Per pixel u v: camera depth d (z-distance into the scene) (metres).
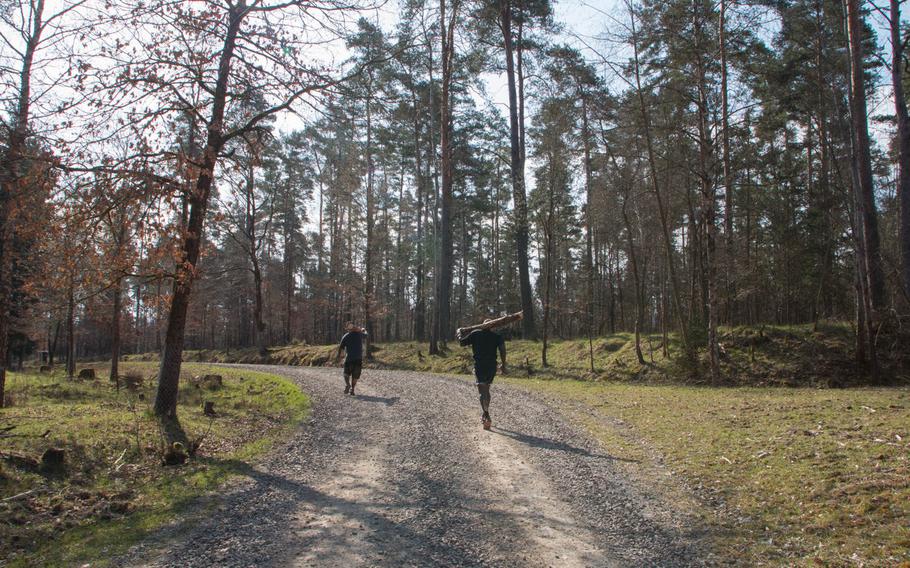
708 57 18.12
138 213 8.91
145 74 9.25
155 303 9.89
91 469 6.78
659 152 21.83
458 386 16.27
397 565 4.16
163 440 8.36
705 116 17.95
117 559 4.35
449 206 27.52
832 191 19.62
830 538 4.35
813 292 20.20
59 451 6.61
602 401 12.78
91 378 20.72
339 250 40.78
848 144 18.64
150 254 9.02
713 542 4.54
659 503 5.57
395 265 46.91
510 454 7.68
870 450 6.17
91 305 10.42
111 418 9.34
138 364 34.78
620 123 20.91
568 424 9.95
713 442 7.72
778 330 19.34
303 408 12.17
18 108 8.66
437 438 8.78
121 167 8.74
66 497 5.84
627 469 6.85
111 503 5.71
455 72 27.80
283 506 5.66
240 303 49.62
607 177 22.31
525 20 27.89
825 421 7.99
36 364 38.75
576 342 24.59
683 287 33.66
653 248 26.33
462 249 48.03
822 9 18.09
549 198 21.61
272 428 10.05
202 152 10.23
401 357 27.58
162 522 5.20
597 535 4.78
